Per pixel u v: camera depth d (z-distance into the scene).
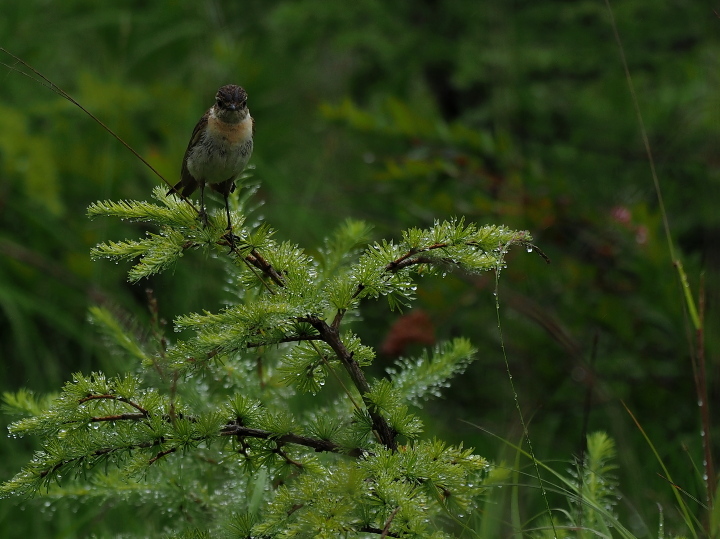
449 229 4.69
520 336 10.38
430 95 14.12
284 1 13.48
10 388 10.01
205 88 13.67
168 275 10.79
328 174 13.38
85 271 11.30
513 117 12.30
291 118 14.55
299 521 3.97
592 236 10.41
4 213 11.82
